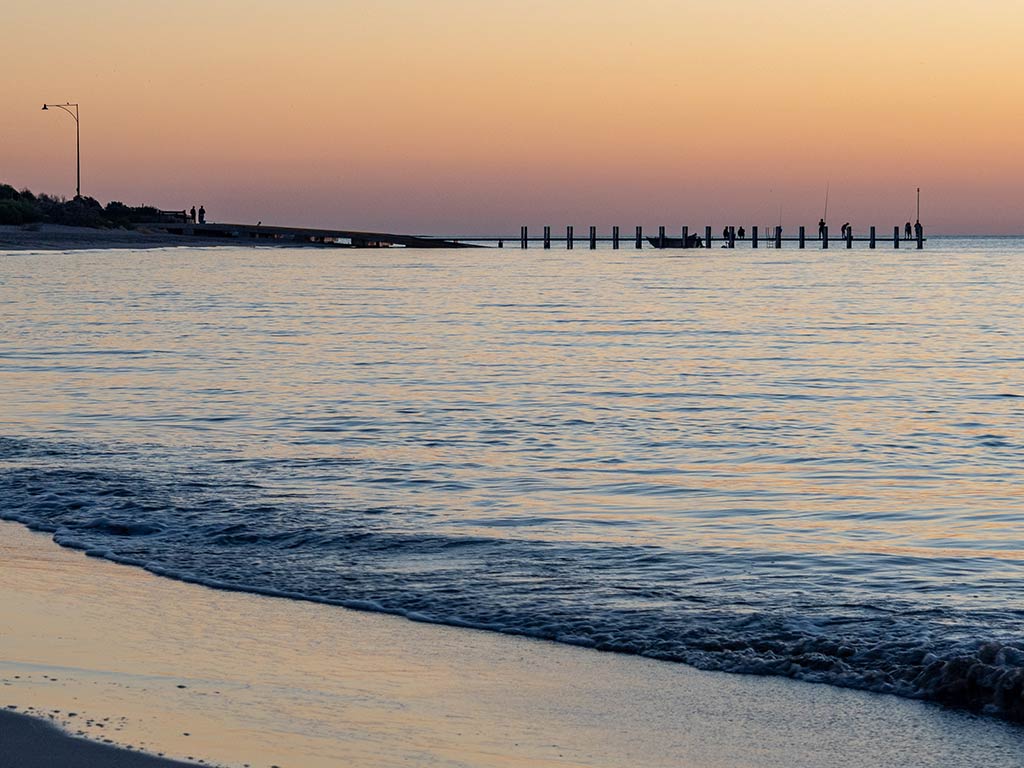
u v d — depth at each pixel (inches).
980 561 582.9
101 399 1174.3
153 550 584.7
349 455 871.7
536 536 629.9
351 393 1233.4
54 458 834.8
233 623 474.0
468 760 345.4
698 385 1321.4
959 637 444.5
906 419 1088.8
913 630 455.8
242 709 378.9
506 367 1488.7
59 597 503.8
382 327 2090.3
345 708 384.5
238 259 5354.3
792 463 868.6
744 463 866.8
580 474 815.7
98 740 345.1
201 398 1187.9
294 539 610.9
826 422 1066.1
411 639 458.3
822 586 531.5
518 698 397.4
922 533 649.6
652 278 4079.7
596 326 2132.1
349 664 428.5
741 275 4315.9
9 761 328.5
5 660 417.7
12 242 5708.7
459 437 965.2
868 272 4579.2
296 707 383.2
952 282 3804.1
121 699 381.4
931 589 526.0
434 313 2442.2
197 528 628.4
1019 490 776.9
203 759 335.0
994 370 1486.2
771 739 364.8
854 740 363.6
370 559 575.2
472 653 442.9
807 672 419.5
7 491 713.0
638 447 929.5
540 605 498.3
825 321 2252.7
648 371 1453.0
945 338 1914.4
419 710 384.8
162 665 419.5
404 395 1222.3
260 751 344.5
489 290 3314.5
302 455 868.0
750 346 1775.3
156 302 2642.7
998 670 393.7
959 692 394.9
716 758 351.3
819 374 1430.9
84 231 6683.1
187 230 7829.7
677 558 584.1
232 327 2055.9
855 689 405.4
